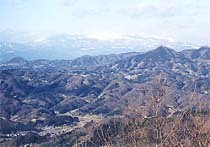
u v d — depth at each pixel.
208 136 8.45
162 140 8.56
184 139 8.55
